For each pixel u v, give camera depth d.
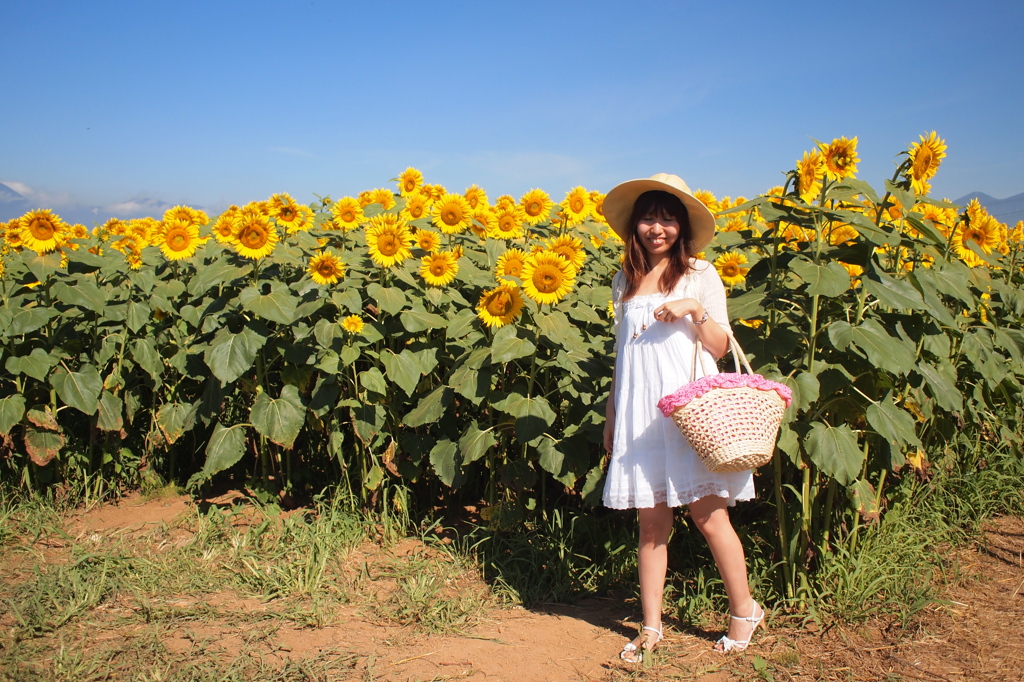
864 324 3.04
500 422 3.92
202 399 4.42
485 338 4.04
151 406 5.18
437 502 4.66
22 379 4.54
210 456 4.17
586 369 3.67
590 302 4.70
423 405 3.91
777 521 3.38
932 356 3.72
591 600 3.53
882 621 3.17
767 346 3.24
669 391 2.82
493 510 3.94
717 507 2.86
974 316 4.47
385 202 5.39
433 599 3.38
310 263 3.97
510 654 2.98
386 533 4.08
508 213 5.04
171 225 4.55
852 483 3.24
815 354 3.24
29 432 4.41
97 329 4.78
